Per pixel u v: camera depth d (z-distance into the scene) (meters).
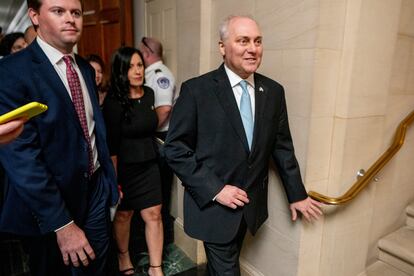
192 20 1.95
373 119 1.58
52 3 1.12
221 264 1.42
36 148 1.13
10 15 5.18
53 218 1.15
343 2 1.39
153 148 1.93
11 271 2.02
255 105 1.35
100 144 1.40
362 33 1.40
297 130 1.49
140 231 2.53
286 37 1.47
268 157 1.44
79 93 1.28
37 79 1.13
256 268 1.88
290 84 1.48
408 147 2.03
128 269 2.09
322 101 1.44
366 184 1.58
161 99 2.06
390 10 1.46
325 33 1.36
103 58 2.99
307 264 1.62
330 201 1.43
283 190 1.61
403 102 1.85
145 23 2.76
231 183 1.37
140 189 1.92
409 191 2.15
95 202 1.41
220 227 1.37
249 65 1.27
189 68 2.04
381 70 1.53
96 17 2.99
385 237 2.05
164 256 2.31
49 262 1.43
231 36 1.26
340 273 1.75
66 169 1.22
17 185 1.10
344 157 1.52
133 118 1.81
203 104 1.33
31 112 0.70
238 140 1.33
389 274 1.93
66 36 1.16
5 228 1.24
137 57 1.79
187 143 1.37
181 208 2.33
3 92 1.06
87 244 1.24
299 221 1.54
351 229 1.71
